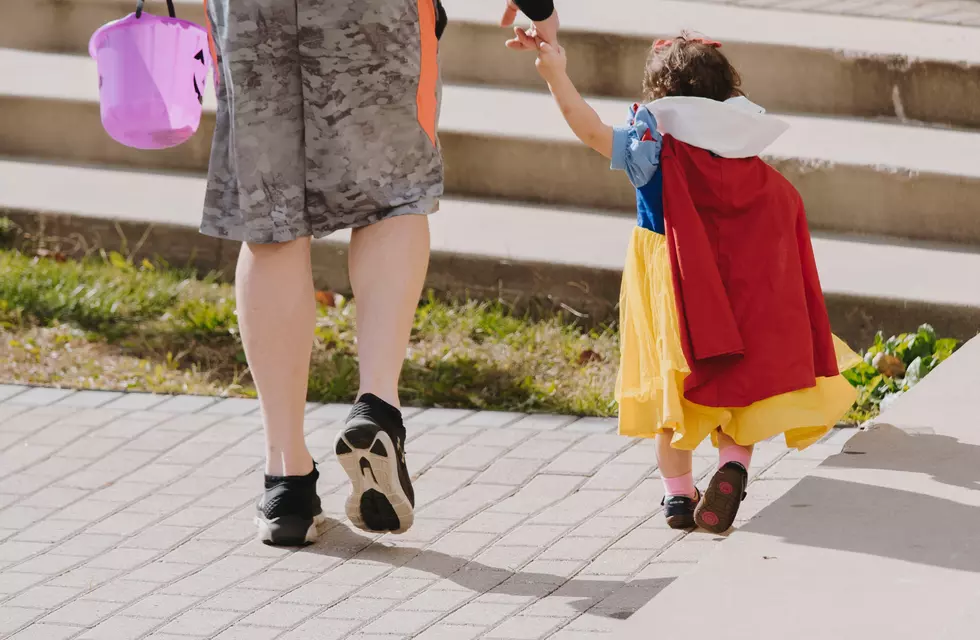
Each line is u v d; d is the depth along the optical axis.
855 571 5.99
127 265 12.10
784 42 13.27
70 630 6.64
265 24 6.82
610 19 14.09
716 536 7.50
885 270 11.26
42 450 9.01
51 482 8.54
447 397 9.83
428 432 9.21
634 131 7.47
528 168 12.74
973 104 12.97
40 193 12.80
